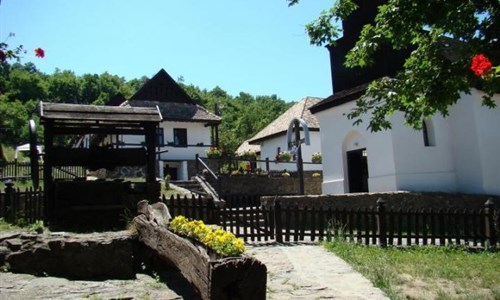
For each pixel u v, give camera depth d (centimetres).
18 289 586
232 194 1981
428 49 812
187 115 3272
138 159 1073
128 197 1047
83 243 683
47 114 970
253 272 424
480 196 1528
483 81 742
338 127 1898
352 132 1828
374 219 1108
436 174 1677
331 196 1548
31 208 1060
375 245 1091
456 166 1717
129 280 656
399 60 1741
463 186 1688
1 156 2678
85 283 630
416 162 1652
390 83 831
